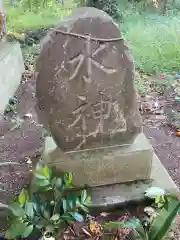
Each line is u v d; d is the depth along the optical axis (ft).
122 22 20.31
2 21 15.60
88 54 7.27
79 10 7.42
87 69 7.38
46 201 7.57
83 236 7.28
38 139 11.48
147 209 7.87
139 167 8.43
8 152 10.82
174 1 23.34
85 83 7.50
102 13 7.24
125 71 7.56
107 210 8.00
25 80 16.22
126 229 7.25
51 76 7.50
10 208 7.09
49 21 21.95
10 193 8.84
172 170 9.80
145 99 13.83
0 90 13.15
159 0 23.02
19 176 9.55
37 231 7.25
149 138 11.39
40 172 7.47
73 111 7.77
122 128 8.16
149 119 12.53
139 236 6.75
